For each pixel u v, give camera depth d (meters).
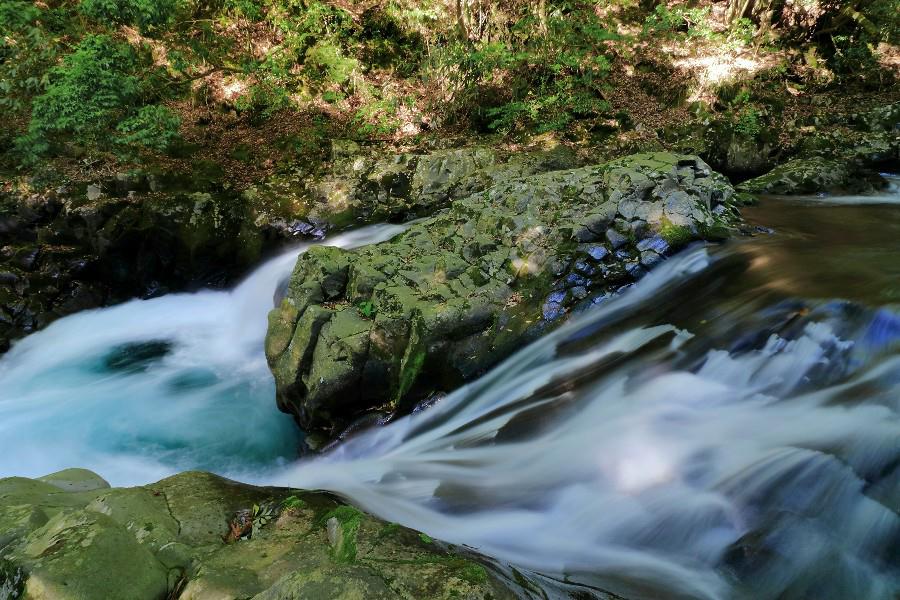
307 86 9.78
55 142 7.89
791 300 4.43
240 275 7.74
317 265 5.32
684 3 11.59
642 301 5.06
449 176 8.03
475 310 4.91
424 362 4.77
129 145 7.97
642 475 3.64
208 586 2.21
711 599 2.84
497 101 9.69
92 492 3.13
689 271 5.18
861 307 4.06
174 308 7.69
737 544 3.08
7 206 7.33
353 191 7.88
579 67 9.81
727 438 3.67
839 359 3.81
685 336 4.54
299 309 5.20
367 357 4.77
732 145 8.84
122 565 2.21
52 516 2.67
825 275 4.70
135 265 7.63
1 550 2.37
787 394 3.82
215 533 2.78
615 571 3.05
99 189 7.55
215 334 7.11
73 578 2.07
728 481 3.40
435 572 2.28
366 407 4.94
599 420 4.17
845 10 10.24
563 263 5.25
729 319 4.52
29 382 6.19
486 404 4.73
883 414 3.32
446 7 10.21
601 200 5.64
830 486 3.17
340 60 9.73
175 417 5.53
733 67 9.88
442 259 5.35
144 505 2.87
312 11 9.72
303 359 4.94
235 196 7.79
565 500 3.62
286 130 9.12
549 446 4.09
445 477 4.04
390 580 2.23
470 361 4.84
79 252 7.45
